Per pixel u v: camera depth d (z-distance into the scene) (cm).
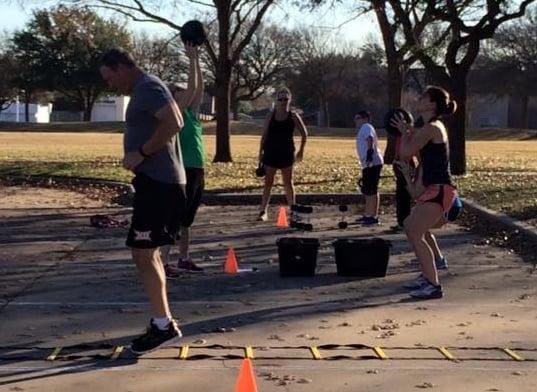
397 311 735
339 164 2612
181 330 662
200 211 1509
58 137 5444
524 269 945
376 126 8531
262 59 7844
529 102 9331
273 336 645
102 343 622
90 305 750
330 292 814
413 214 784
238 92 8550
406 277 891
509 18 2122
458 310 741
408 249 1078
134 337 639
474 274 913
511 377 546
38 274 898
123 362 573
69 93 8588
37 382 529
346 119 8656
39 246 1093
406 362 577
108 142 4647
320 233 1231
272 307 748
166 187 592
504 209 1377
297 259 881
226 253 1042
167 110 579
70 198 1733
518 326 683
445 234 1230
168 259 881
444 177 777
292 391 513
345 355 593
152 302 598
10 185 1992
